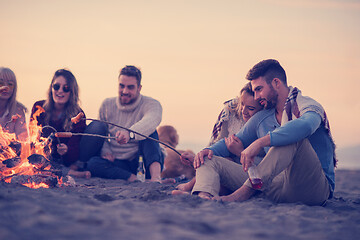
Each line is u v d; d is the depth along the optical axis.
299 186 2.99
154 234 1.84
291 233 2.16
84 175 4.90
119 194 3.25
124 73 5.06
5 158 3.61
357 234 2.22
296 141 2.86
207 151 3.17
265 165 2.91
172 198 2.87
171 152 5.78
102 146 5.15
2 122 4.26
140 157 5.00
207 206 2.69
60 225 1.87
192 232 1.96
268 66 3.27
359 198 4.26
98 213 2.16
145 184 4.26
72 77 4.76
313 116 2.97
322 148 3.15
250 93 3.52
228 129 3.87
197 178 3.10
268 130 3.31
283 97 3.29
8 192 2.64
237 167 3.19
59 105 4.75
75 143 4.88
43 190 2.98
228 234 2.00
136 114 5.16
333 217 2.62
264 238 1.99
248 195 3.03
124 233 1.82
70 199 2.53
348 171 11.20
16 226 1.83
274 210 2.71
